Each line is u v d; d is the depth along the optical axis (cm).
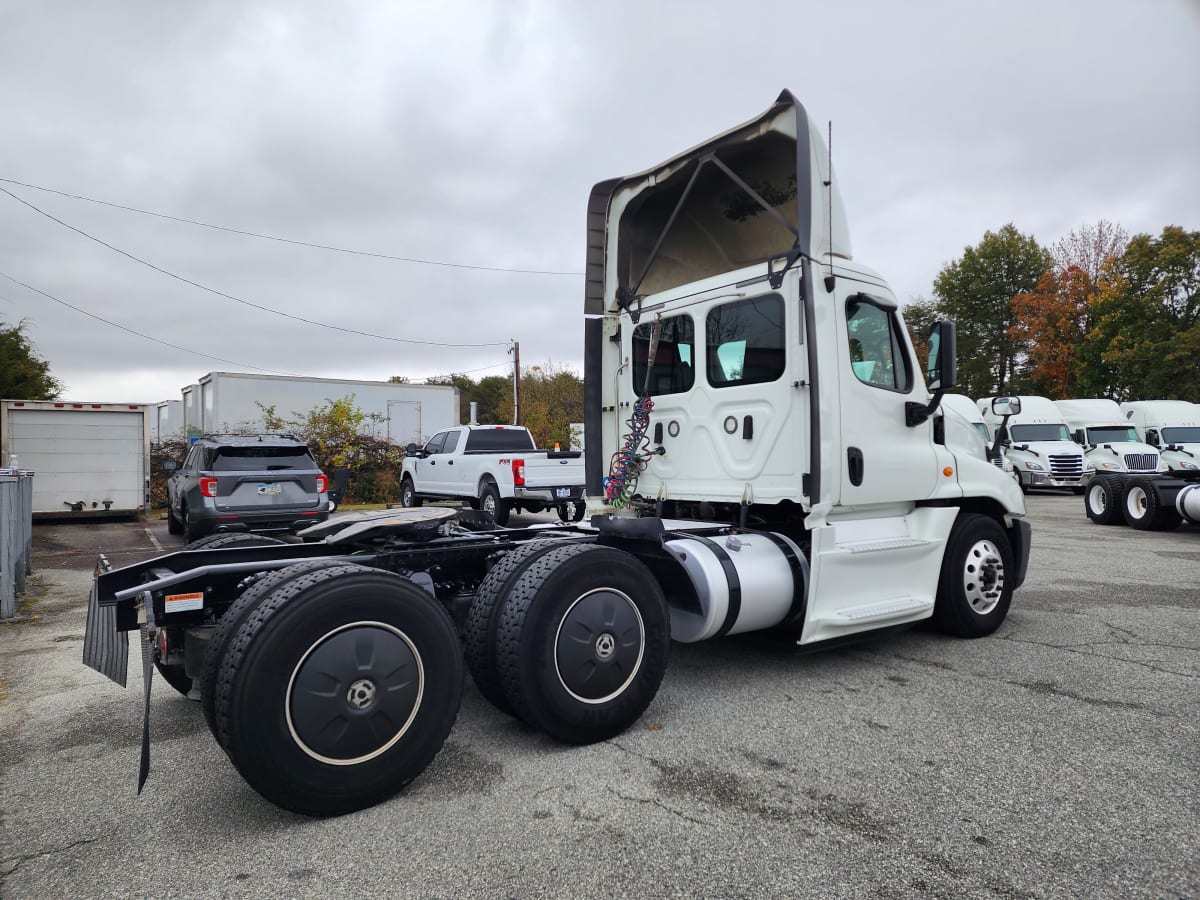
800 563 450
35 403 1520
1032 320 3966
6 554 672
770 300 475
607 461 594
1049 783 317
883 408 496
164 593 324
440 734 315
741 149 498
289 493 1026
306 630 281
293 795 279
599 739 369
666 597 451
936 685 453
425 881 248
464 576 425
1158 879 245
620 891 241
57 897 242
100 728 401
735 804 302
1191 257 3512
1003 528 604
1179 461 2038
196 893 243
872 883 245
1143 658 508
